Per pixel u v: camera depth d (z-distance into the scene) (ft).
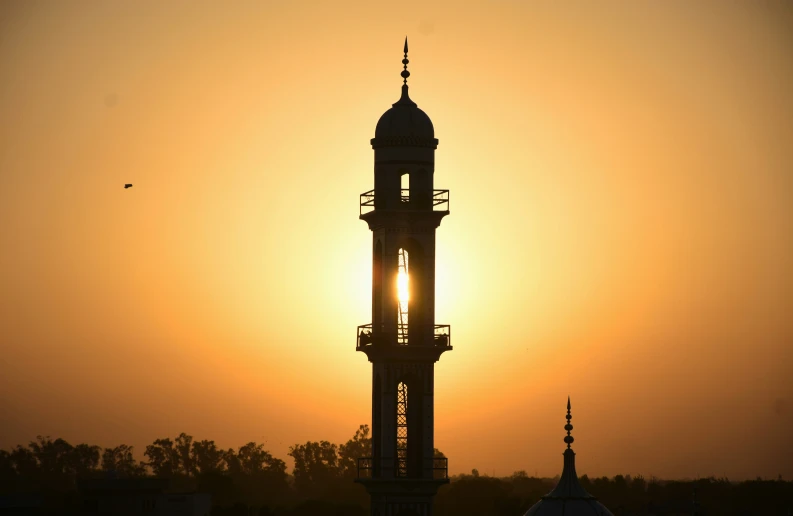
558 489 503.20
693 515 547.08
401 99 567.18
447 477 554.05
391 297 555.69
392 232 556.51
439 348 554.46
